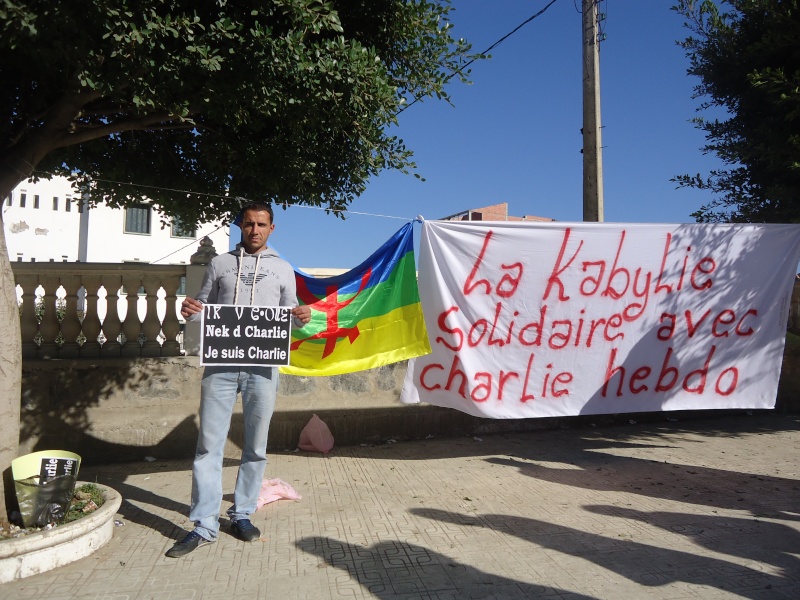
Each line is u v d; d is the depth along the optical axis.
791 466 5.96
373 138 5.38
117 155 6.13
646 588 3.37
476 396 5.77
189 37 3.86
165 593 3.32
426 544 3.99
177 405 6.23
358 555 3.81
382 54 5.41
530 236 5.83
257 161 5.79
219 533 4.18
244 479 4.16
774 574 3.54
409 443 6.95
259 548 3.93
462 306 5.73
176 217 6.93
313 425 6.52
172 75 4.01
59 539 3.59
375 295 5.59
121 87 3.90
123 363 6.07
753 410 8.70
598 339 6.01
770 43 7.08
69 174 6.24
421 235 5.67
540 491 5.14
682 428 7.82
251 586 3.40
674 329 6.16
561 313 5.93
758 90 7.86
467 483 5.38
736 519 4.46
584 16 9.04
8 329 3.84
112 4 3.58
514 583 3.43
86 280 6.17
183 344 6.41
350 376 6.89
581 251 5.94
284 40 4.11
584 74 9.05
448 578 3.49
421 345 5.57
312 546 3.96
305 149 5.68
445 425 7.27
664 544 3.99
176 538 4.11
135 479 5.49
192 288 6.32
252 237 4.15
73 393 5.93
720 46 8.24
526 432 7.56
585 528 4.27
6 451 3.81
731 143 8.04
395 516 4.52
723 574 3.54
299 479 5.49
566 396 5.96
